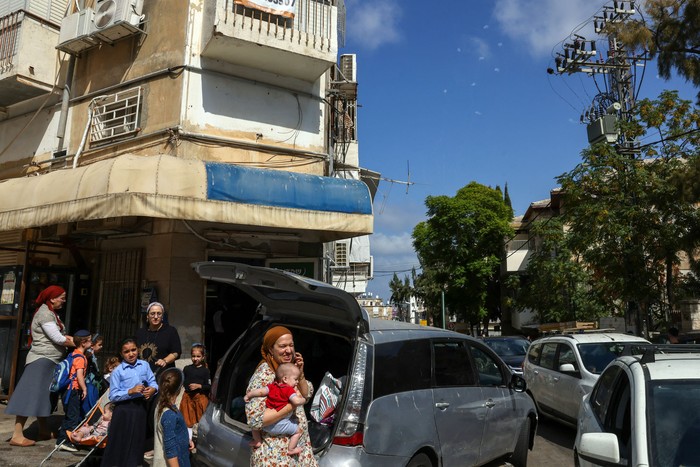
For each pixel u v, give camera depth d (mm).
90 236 9977
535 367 9398
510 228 31703
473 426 5055
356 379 3977
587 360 7973
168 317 9188
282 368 3590
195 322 9414
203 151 9805
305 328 4570
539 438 8156
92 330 10016
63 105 11219
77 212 7988
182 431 4570
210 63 10102
